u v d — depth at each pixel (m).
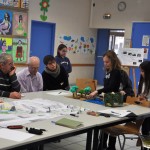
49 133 2.01
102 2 8.83
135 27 7.59
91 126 2.30
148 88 3.33
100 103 3.26
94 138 2.48
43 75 4.29
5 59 3.41
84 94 3.55
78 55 8.99
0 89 3.46
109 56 3.55
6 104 2.74
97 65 9.59
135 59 6.28
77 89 3.63
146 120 3.22
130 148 3.84
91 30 9.27
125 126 3.28
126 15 8.30
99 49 9.50
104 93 3.35
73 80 9.00
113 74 3.54
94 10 9.04
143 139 2.99
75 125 2.19
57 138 2.02
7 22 6.82
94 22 9.06
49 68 4.24
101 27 8.91
